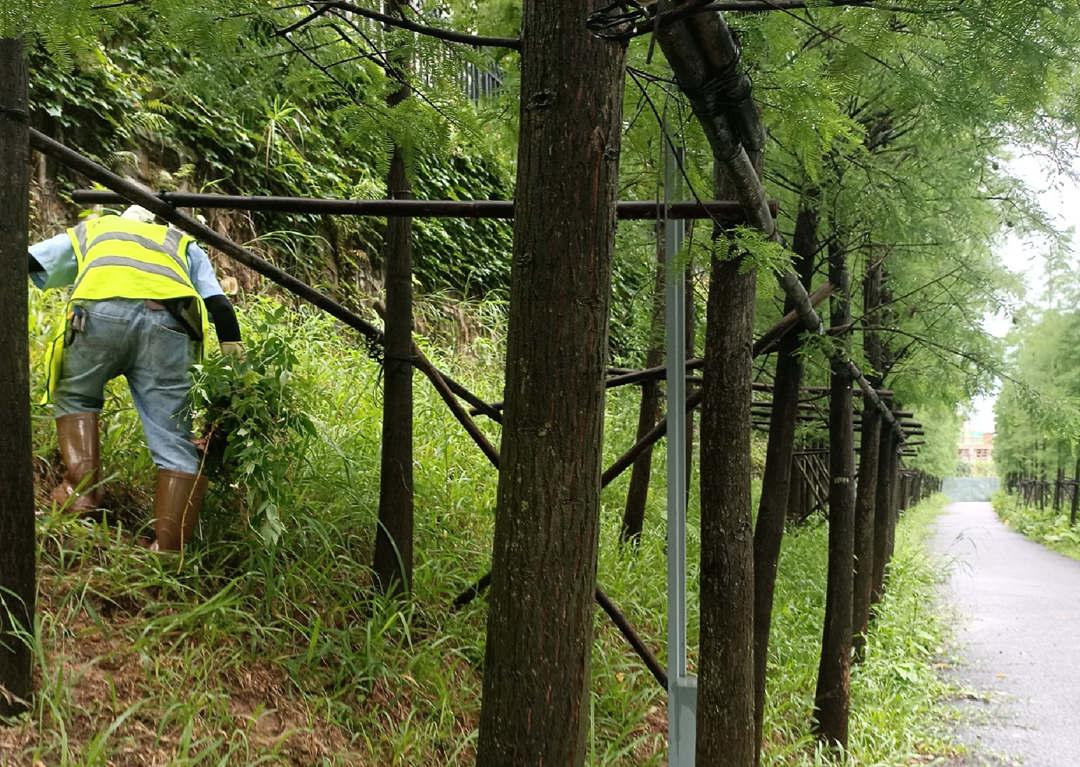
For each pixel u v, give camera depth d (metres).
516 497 1.62
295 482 3.80
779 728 4.66
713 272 2.83
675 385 2.62
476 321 8.49
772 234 2.63
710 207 2.53
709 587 2.85
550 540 1.60
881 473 7.72
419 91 2.48
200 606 2.96
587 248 1.60
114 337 3.21
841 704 4.69
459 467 5.15
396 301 3.67
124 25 5.85
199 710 2.64
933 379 5.62
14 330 2.20
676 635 2.65
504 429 1.66
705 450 2.86
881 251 5.12
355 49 2.47
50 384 3.28
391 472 3.69
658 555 6.04
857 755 4.73
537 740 1.60
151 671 2.70
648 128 2.68
